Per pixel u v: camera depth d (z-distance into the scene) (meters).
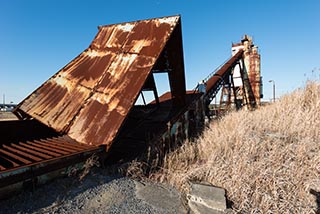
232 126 6.59
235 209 3.11
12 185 2.77
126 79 5.12
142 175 4.13
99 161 4.04
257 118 7.05
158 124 7.05
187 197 3.36
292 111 6.82
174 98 8.01
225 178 3.75
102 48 6.88
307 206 3.09
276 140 5.00
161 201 3.26
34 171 2.96
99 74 5.82
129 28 6.82
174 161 4.78
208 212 3.04
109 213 2.79
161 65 7.15
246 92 21.58
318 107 6.47
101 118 4.56
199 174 4.00
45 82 6.82
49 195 2.96
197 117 8.76
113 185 3.53
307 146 4.46
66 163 3.39
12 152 3.65
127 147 5.39
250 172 3.75
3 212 2.51
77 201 2.93
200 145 5.63
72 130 4.70
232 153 4.52
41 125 5.50
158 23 6.17
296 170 3.77
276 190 3.40
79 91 5.66
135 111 9.04
